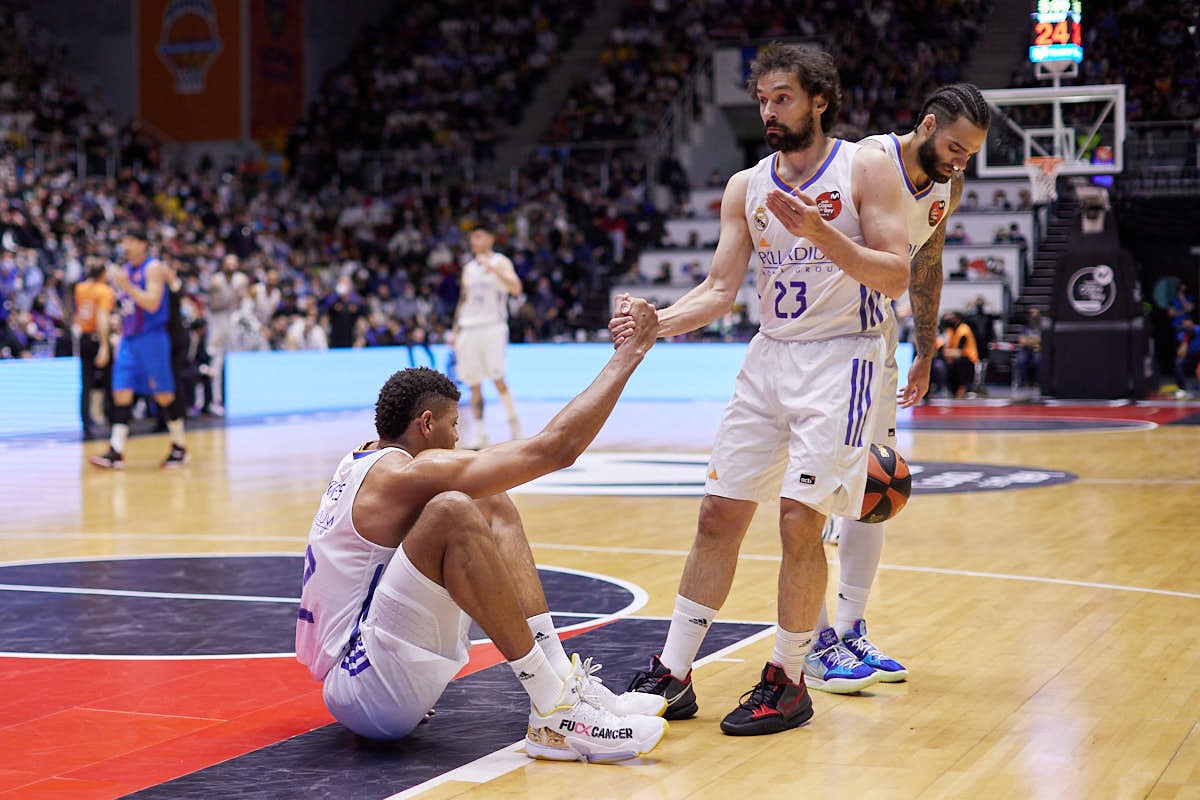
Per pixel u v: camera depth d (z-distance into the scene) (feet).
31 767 9.84
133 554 20.31
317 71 87.56
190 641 14.26
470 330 38.60
